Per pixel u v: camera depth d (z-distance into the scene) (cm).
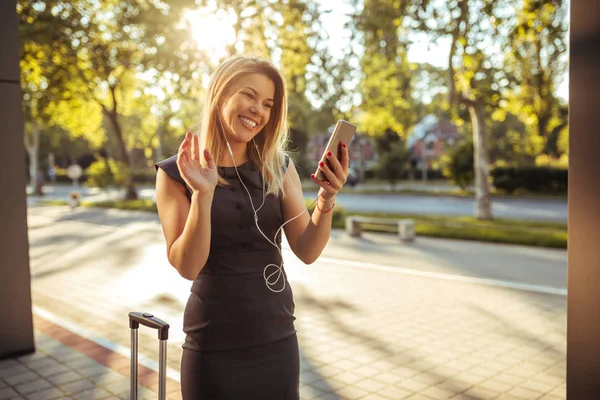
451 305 672
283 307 187
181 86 1309
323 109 3738
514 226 1455
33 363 465
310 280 827
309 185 3703
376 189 3562
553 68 1593
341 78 1830
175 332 567
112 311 660
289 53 1314
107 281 841
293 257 1027
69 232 1535
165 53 1218
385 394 407
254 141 191
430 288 766
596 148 210
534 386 421
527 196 2694
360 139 4491
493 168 2856
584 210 215
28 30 1397
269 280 184
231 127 179
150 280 845
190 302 184
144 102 2548
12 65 445
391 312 641
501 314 630
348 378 439
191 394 181
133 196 2797
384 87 2152
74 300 720
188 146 161
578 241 217
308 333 561
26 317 483
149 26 1259
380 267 925
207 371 178
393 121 2523
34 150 3903
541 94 1622
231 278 179
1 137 446
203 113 185
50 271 934
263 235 185
